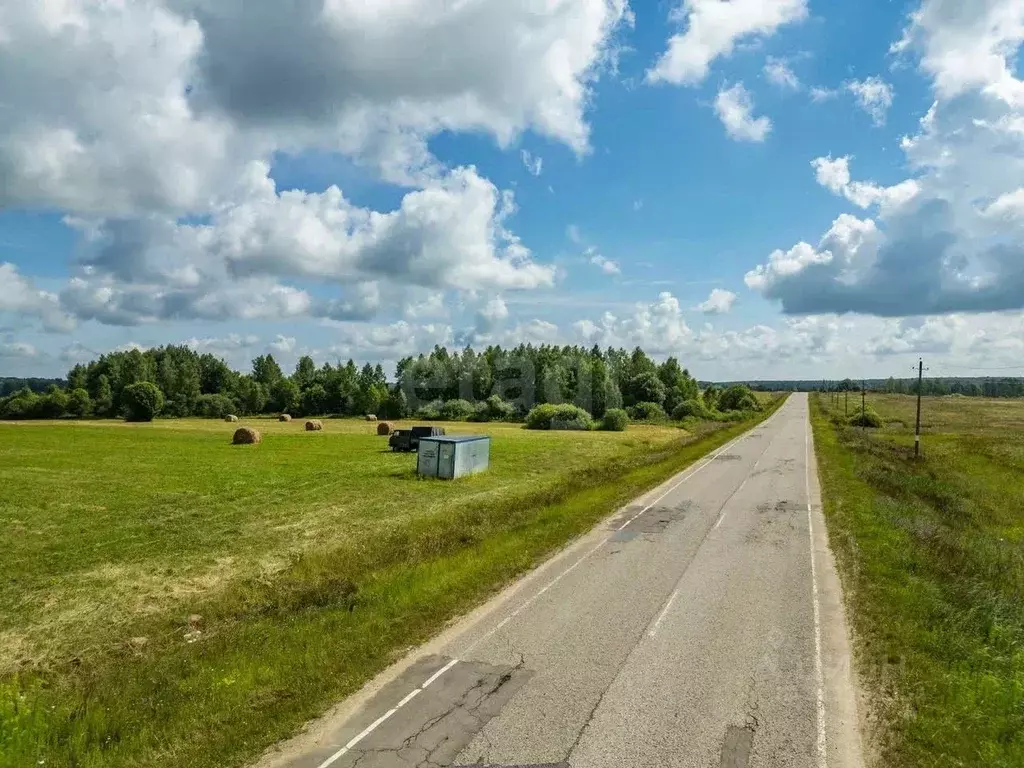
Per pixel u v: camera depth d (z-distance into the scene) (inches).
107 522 952.9
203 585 679.1
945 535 813.2
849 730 347.9
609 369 3996.1
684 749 328.5
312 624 497.0
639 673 416.5
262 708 369.1
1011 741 325.7
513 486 1280.8
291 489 1232.2
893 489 1182.3
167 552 799.1
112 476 1376.7
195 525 938.1
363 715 364.8
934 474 1537.9
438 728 349.7
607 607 542.0
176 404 4596.5
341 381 4798.2
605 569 655.8
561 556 707.4
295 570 708.7
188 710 365.1
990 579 644.7
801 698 382.9
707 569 655.8
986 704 361.4
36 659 505.7
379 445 2108.8
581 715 363.3
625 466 1478.8
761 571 649.0
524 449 1975.9
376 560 731.4
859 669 422.0
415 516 989.2
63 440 2196.1
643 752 325.4
